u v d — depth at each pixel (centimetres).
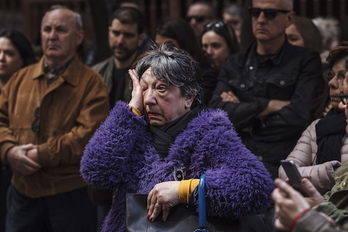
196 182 433
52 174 680
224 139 443
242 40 751
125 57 764
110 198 499
